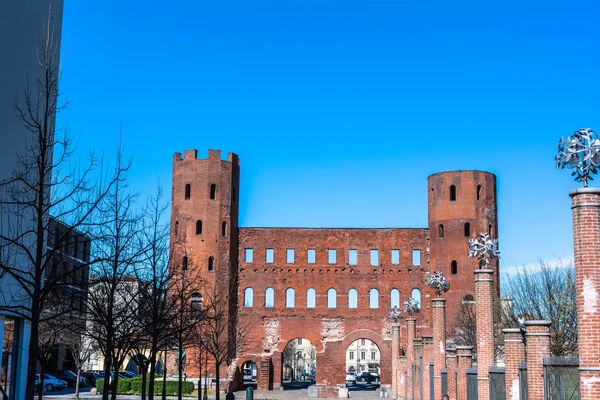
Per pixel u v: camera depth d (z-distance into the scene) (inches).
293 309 3065.9
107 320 948.0
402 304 3046.3
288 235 3134.8
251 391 1882.4
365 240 3117.6
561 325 1843.0
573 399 848.9
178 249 3041.3
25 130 1200.8
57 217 754.8
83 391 2802.7
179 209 3073.3
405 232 3110.2
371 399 2674.7
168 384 2578.7
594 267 702.5
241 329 2716.5
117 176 851.4
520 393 1028.5
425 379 1807.3
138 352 1384.1
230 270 3043.8
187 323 1455.5
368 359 6550.2
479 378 1180.5
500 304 2198.6
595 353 690.2
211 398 2502.5
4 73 1152.2
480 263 1232.2
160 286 1129.4
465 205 3021.7
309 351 6752.0
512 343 1047.6
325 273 3097.9
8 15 1167.6
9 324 1279.5
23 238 1026.1
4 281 1068.5
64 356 3427.7
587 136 702.5
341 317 3053.6
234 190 3152.1
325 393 2765.7
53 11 1346.0
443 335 1632.6
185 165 3110.2
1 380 1246.9
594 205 711.1
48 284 687.7
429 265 3068.4
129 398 2400.3
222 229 3061.0
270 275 3097.9
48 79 756.6
